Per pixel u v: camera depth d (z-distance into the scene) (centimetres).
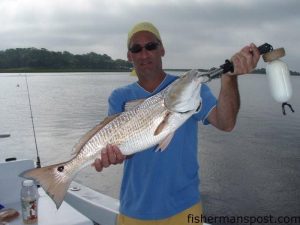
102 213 196
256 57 102
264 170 496
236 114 112
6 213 153
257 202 385
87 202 204
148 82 131
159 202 119
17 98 1653
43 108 1302
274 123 889
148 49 128
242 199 390
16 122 996
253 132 774
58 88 2395
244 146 645
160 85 129
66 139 767
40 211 155
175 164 120
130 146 111
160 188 120
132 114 112
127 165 127
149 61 128
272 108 1188
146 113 110
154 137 109
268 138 709
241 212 359
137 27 130
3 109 1265
